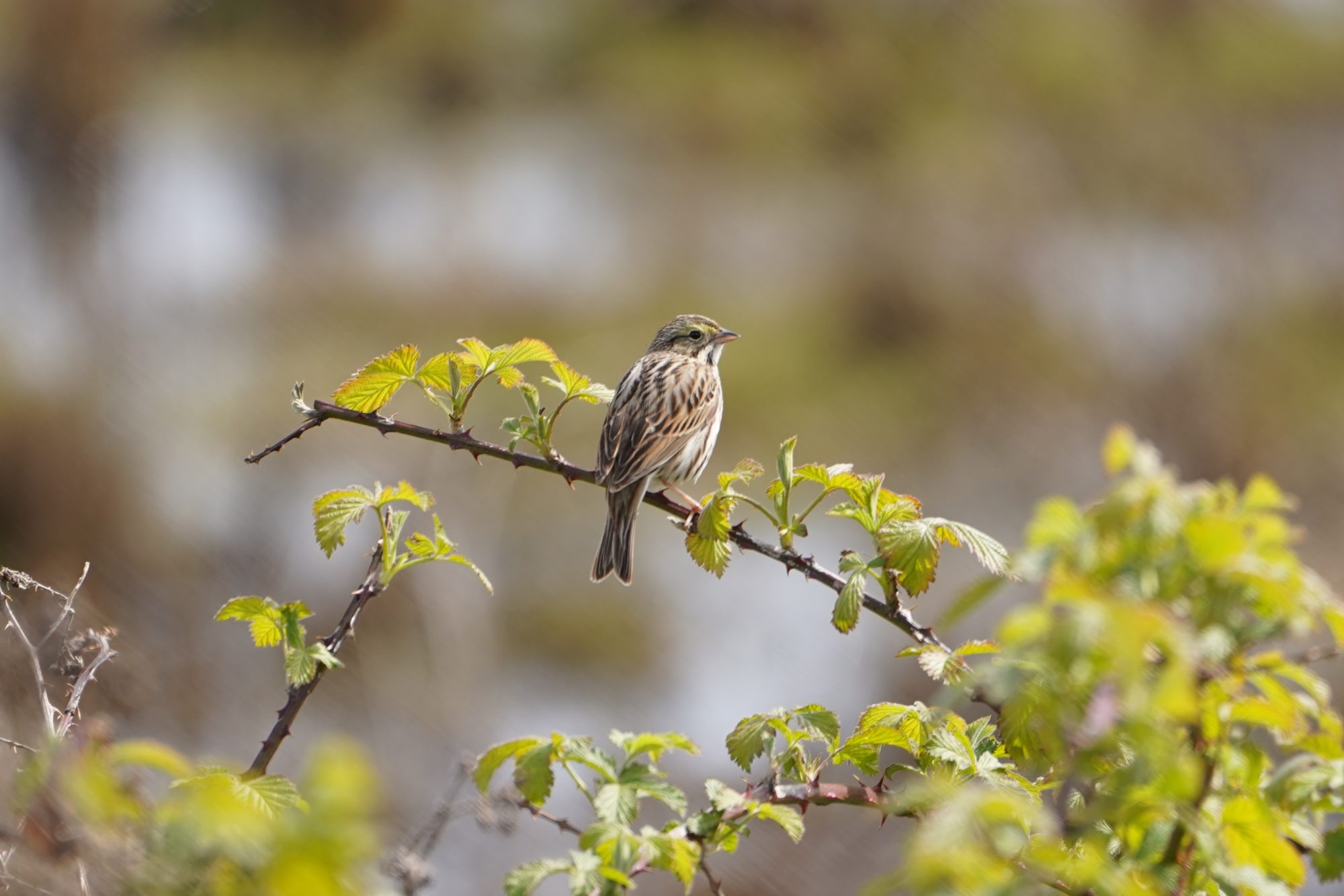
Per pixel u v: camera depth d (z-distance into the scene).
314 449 18.28
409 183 27.25
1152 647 2.52
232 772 2.86
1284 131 28.47
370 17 28.84
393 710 14.35
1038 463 23.59
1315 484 23.33
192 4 27.70
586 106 29.06
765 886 11.29
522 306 24.88
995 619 15.22
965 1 29.50
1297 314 25.73
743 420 23.75
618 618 16.28
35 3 25.17
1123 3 29.39
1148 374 24.94
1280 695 2.64
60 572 15.70
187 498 17.44
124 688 5.62
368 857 2.17
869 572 3.97
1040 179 27.78
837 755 3.60
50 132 24.92
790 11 29.73
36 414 18.19
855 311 25.70
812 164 28.11
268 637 3.68
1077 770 2.69
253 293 23.69
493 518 17.53
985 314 25.61
